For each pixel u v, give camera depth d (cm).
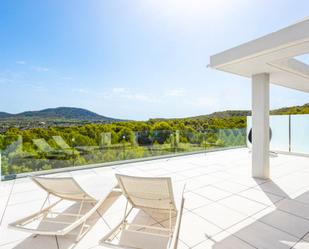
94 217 292
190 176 489
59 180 251
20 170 479
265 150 462
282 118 831
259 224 268
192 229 257
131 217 291
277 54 331
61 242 232
